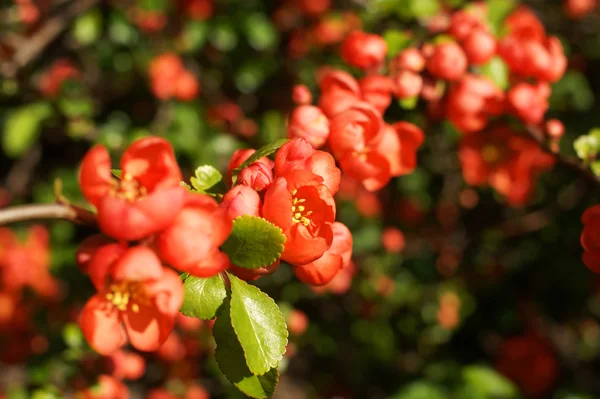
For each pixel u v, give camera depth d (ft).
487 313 3.23
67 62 3.30
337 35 3.09
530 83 1.74
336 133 1.43
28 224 2.99
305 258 1.22
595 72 3.26
